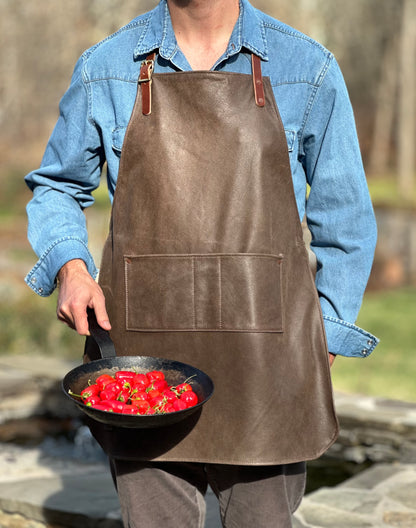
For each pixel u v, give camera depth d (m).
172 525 1.80
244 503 1.77
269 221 1.70
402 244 16.67
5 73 19.66
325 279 1.82
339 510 3.04
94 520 2.94
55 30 18.73
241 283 1.68
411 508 3.06
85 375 1.70
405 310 9.94
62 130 1.90
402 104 32.41
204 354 1.71
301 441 1.71
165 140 1.71
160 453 1.73
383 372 6.45
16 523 3.13
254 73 1.73
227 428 1.70
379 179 34.59
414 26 32.28
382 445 3.96
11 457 3.90
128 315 1.76
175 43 1.78
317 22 26.56
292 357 1.71
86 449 4.22
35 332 6.49
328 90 1.75
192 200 1.70
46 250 1.84
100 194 18.09
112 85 1.81
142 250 1.73
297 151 1.78
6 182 20.94
